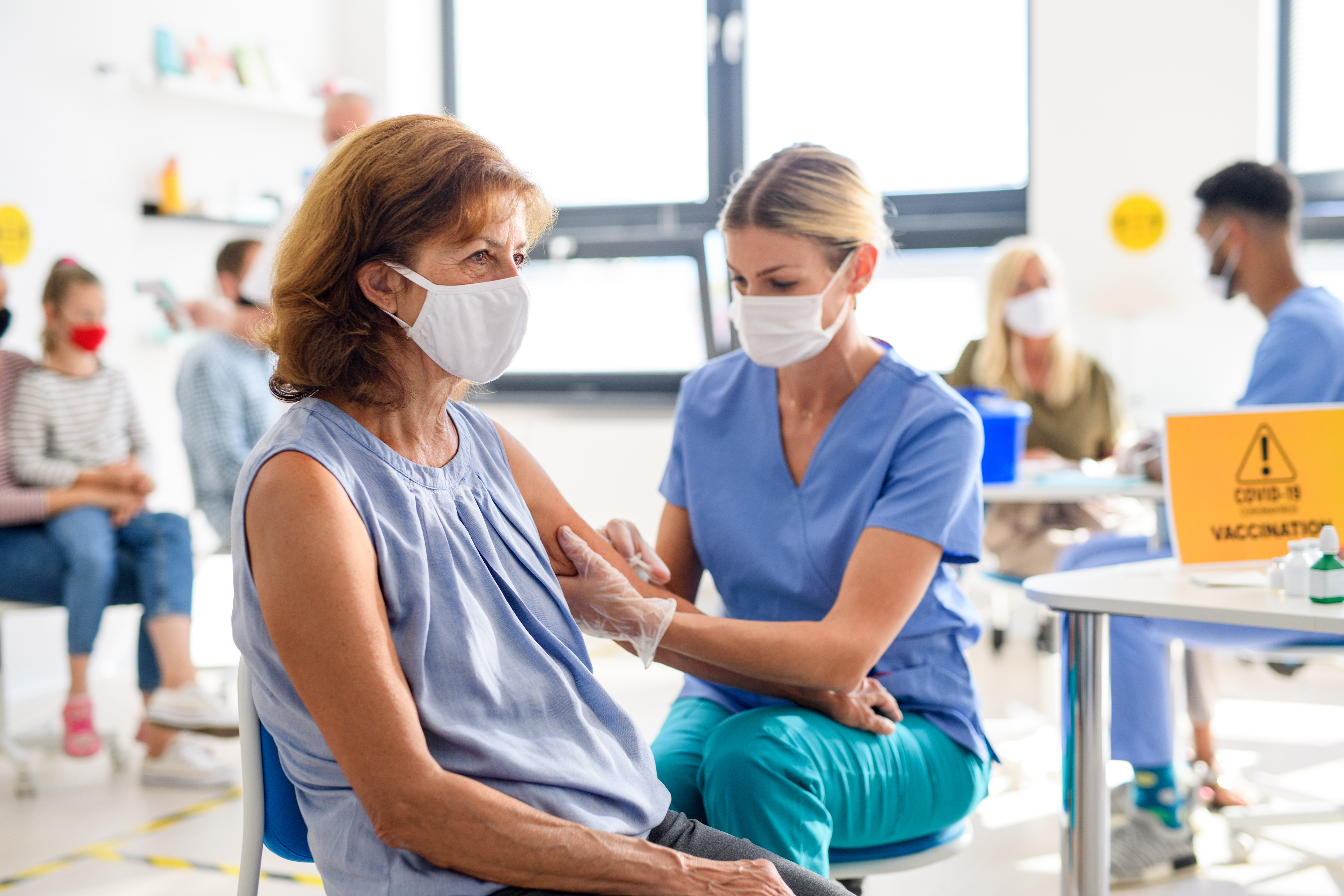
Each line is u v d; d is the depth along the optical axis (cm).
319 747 101
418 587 101
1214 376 416
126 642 421
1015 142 459
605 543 138
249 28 468
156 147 427
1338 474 162
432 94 538
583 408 516
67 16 393
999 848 249
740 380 163
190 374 332
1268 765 291
